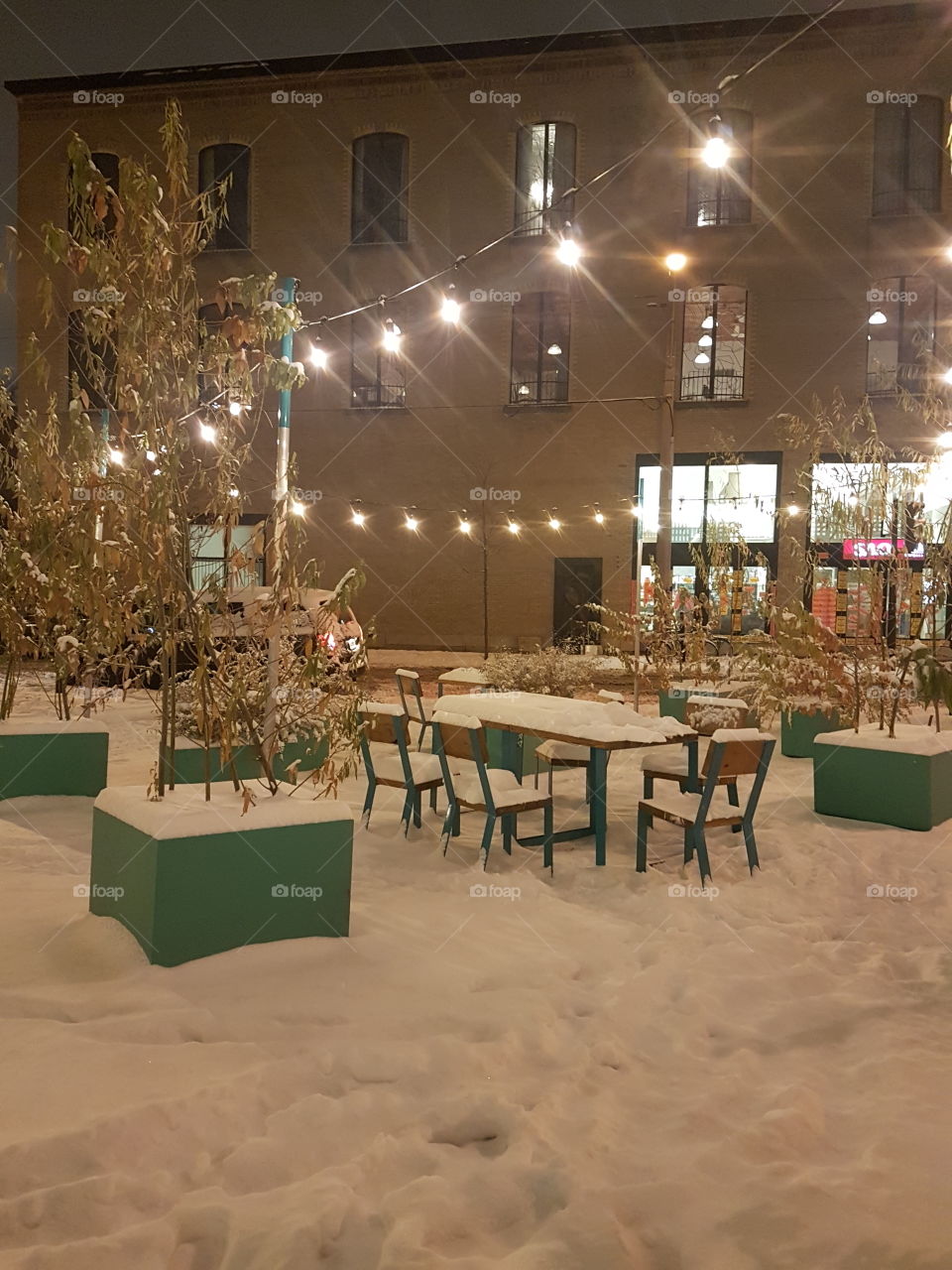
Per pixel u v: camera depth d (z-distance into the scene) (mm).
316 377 25938
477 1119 2967
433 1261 2285
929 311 23078
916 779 6828
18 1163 2537
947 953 4531
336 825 4262
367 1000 3742
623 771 8891
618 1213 2516
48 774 7062
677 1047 3525
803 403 23516
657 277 24250
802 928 4836
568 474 25000
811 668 7852
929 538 7629
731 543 11203
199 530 4730
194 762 6914
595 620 24797
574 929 4738
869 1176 2686
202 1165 2648
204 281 26062
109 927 4172
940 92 22781
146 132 26016
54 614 6535
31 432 5137
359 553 26062
